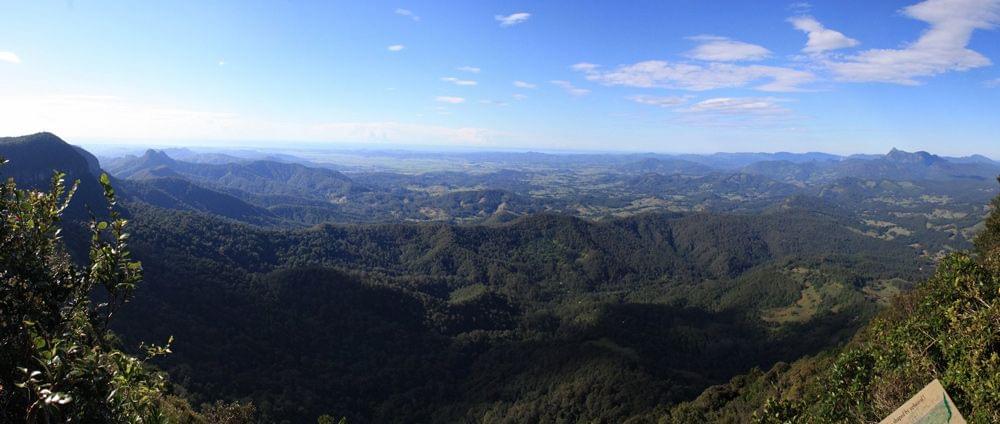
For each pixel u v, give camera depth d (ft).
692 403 177.78
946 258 40.73
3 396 16.60
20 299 17.65
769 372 165.68
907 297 85.30
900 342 35.63
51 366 15.79
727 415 148.05
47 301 18.02
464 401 267.80
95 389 16.90
